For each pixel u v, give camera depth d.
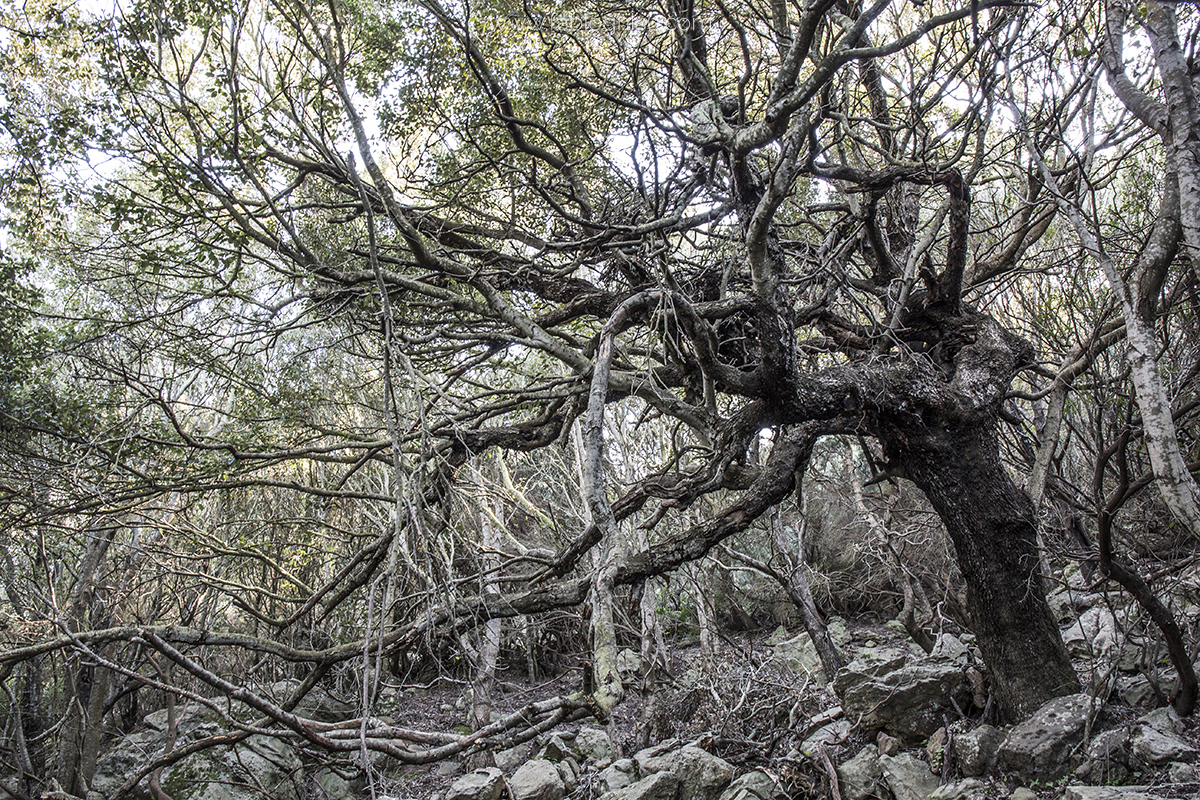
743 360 8.38
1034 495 7.58
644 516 16.17
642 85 8.84
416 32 8.28
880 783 7.52
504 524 16.03
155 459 8.31
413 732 5.75
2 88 7.48
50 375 8.29
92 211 7.58
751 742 9.41
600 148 8.36
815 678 12.27
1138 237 8.03
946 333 8.23
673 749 10.20
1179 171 4.71
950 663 8.38
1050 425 7.82
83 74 7.80
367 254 7.74
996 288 9.55
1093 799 5.46
